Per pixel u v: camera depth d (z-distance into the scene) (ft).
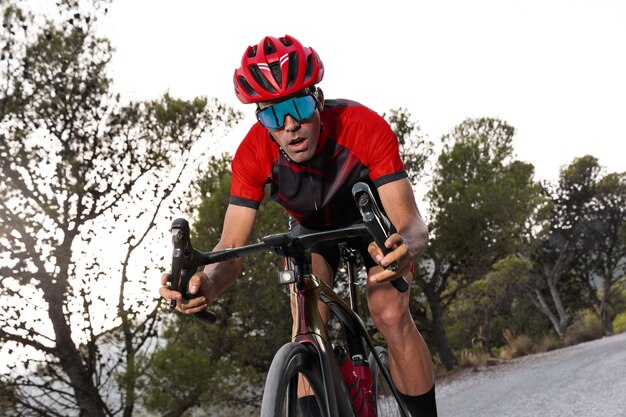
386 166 6.76
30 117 23.62
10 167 22.41
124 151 25.11
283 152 6.75
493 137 76.43
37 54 23.71
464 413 21.21
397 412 8.00
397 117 52.80
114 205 23.85
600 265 120.06
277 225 28.94
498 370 41.96
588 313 118.21
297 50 5.89
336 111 6.75
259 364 28.53
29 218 21.98
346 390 5.88
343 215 7.07
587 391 18.95
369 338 7.04
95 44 25.04
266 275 27.81
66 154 23.89
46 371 23.20
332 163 6.75
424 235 6.29
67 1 24.21
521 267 74.23
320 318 5.90
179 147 26.53
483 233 52.90
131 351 23.40
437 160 57.41
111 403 24.44
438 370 53.93
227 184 28.45
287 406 5.30
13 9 23.17
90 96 24.76
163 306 24.47
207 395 23.41
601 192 120.47
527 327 115.85
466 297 77.10
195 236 28.53
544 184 123.44
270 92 5.88
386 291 6.83
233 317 28.02
